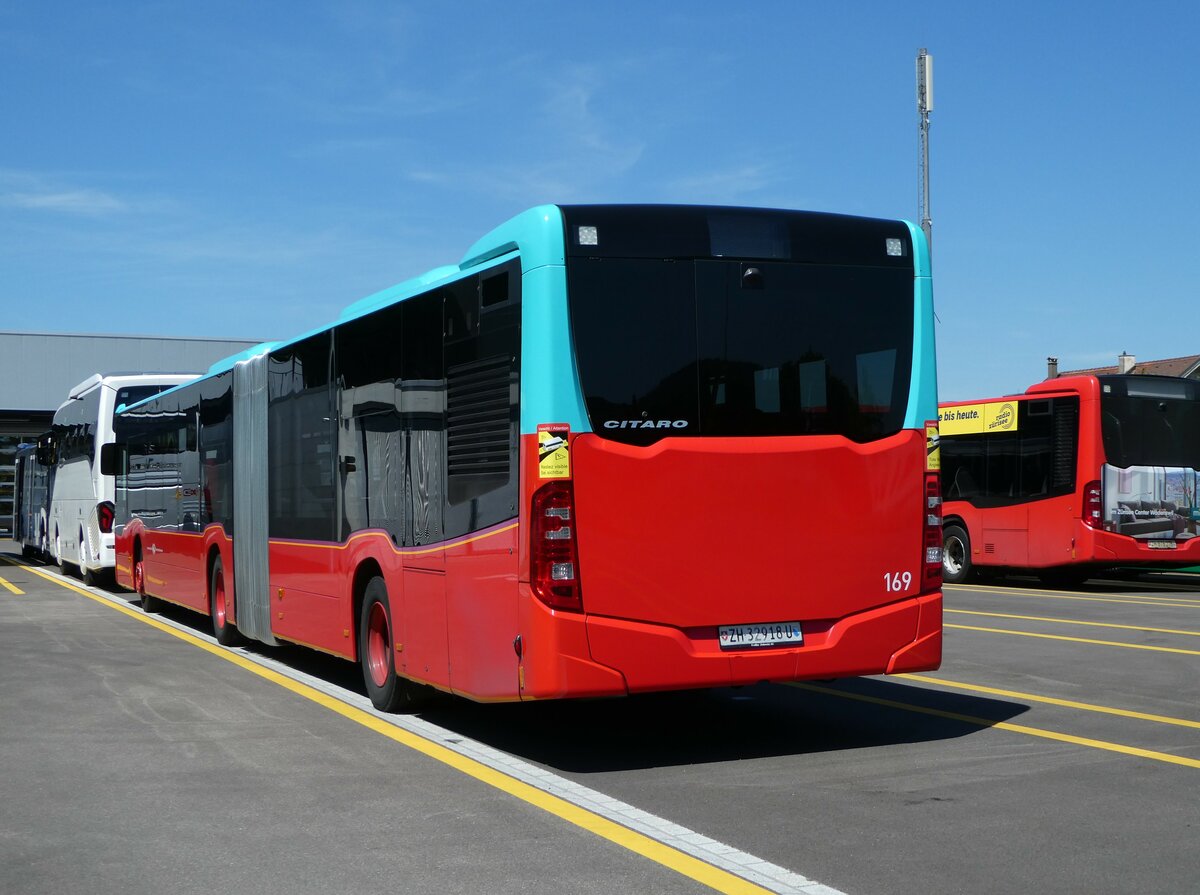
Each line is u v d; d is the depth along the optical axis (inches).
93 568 909.2
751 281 295.3
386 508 358.9
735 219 295.9
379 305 370.6
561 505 275.7
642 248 287.0
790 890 196.4
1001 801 253.0
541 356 278.1
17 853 222.5
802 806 250.5
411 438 340.2
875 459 303.1
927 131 1071.6
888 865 209.3
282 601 461.7
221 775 284.8
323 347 418.9
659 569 282.4
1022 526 852.0
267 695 406.6
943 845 221.1
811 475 296.2
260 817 245.9
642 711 367.6
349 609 390.3
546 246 280.7
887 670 303.0
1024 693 392.8
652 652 281.0
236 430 524.7
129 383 890.7
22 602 800.9
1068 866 208.2
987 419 887.7
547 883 201.3
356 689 419.8
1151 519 806.5
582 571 276.4
